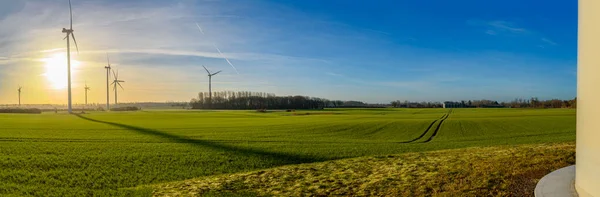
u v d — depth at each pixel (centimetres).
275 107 15325
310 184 1162
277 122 5753
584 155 729
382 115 8725
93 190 1337
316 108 15575
